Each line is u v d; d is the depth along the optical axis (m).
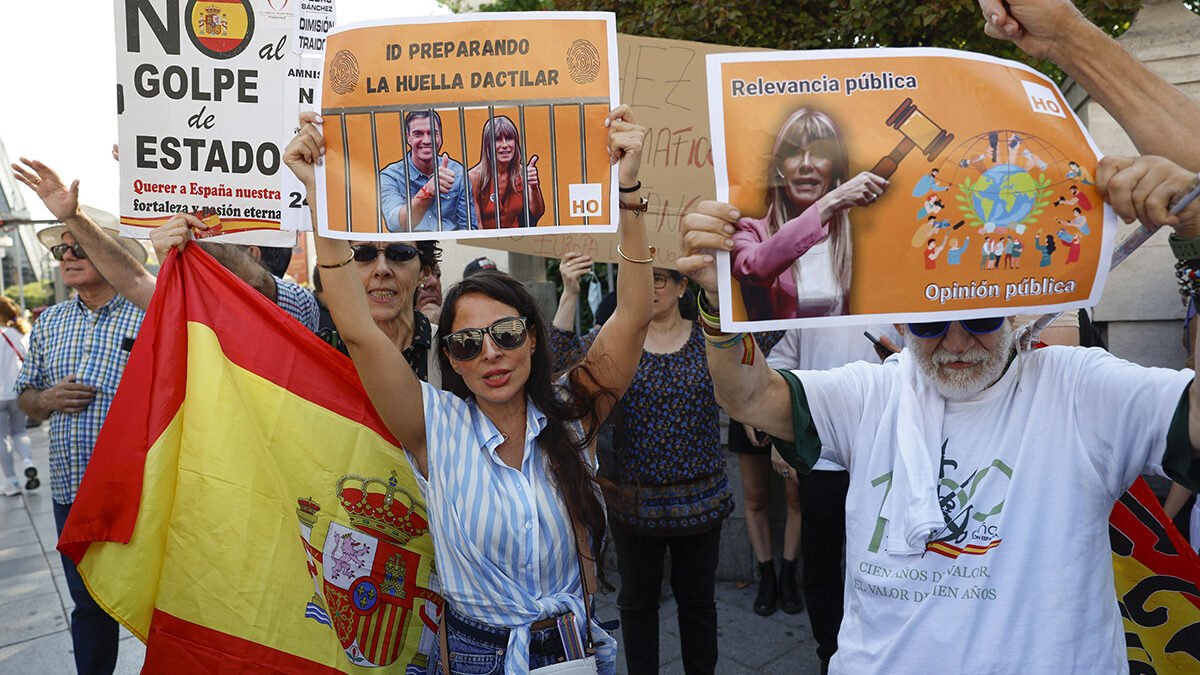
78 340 3.36
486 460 1.87
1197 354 1.38
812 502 3.14
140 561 1.94
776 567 4.51
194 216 2.16
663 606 4.34
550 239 3.45
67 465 3.30
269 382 2.06
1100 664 1.48
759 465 4.14
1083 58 1.48
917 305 1.53
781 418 1.78
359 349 1.81
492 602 1.79
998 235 1.52
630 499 3.00
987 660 1.49
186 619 1.96
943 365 1.59
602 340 2.04
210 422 2.02
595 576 2.01
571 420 1.97
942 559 1.55
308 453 2.04
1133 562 2.08
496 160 1.75
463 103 1.74
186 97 2.16
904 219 1.52
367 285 2.35
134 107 2.14
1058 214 1.51
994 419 1.60
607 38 1.75
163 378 2.02
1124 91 1.47
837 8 4.06
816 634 3.19
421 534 2.10
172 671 1.96
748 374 1.69
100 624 3.14
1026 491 1.54
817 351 3.44
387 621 2.07
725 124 1.55
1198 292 1.38
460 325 1.90
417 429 1.91
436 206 1.75
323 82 1.77
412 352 2.53
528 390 1.96
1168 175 1.38
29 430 11.95
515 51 1.74
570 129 1.75
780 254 1.54
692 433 3.01
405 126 1.75
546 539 1.84
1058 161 1.52
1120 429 1.52
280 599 1.99
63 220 2.47
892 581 1.59
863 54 1.56
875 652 1.59
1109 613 1.52
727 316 1.55
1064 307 1.53
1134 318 3.65
